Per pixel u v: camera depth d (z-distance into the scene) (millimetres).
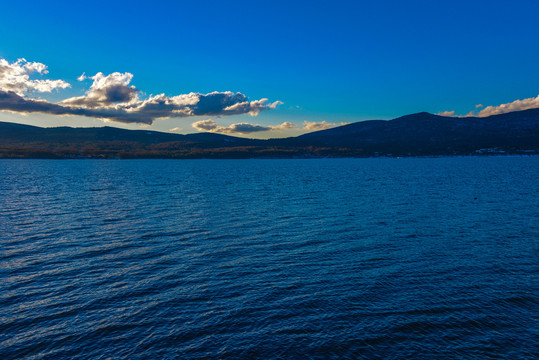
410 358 14312
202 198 63281
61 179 110562
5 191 73000
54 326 16625
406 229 36656
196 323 17000
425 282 21953
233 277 23000
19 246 29984
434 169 169625
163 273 23703
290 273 23734
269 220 42031
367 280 22328
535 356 14375
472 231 35406
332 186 85812
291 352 14727
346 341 15492
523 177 107188
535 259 26188
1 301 19172
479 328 16484
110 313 17938
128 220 42031
